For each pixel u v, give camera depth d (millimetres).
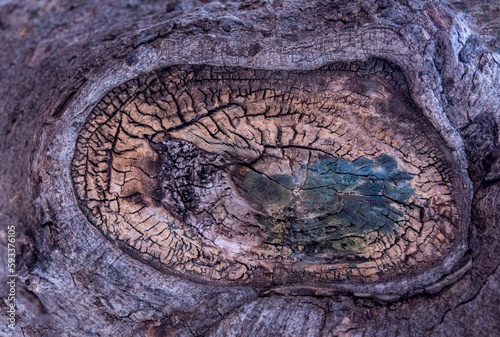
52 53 644
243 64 579
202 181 598
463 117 582
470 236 593
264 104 581
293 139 586
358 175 592
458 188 585
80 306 609
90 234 593
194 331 615
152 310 614
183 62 581
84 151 586
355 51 574
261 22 587
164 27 590
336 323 599
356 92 577
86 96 584
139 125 585
